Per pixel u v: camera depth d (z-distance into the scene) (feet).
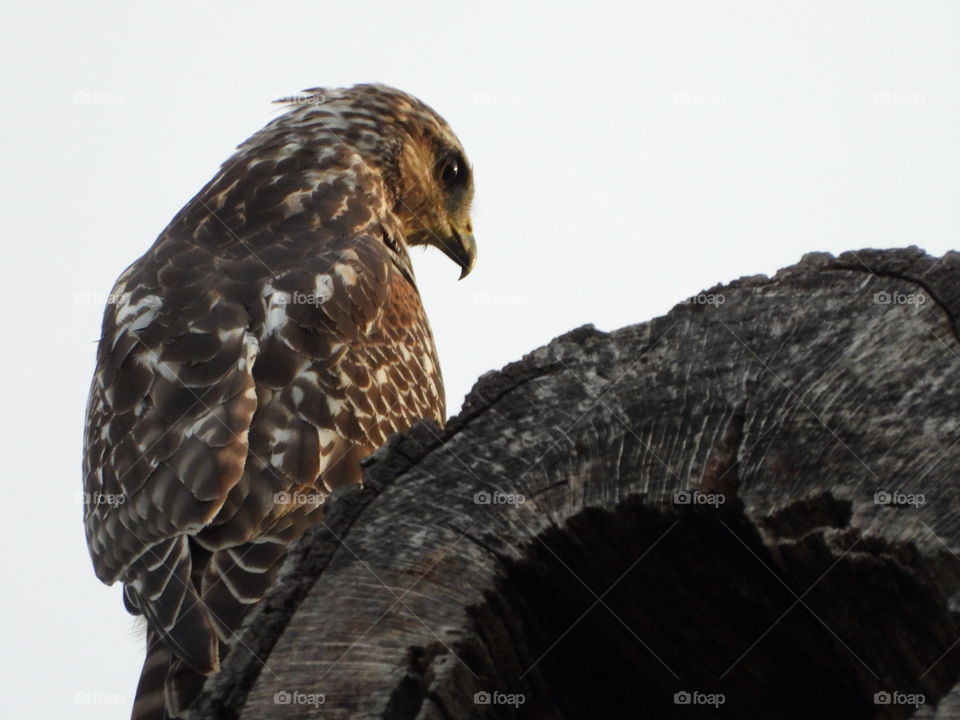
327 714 14.48
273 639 15.20
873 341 16.10
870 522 14.48
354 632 15.16
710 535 16.05
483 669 15.35
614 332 17.52
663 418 16.56
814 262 17.20
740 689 17.16
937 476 14.58
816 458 15.44
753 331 16.88
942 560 13.83
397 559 15.76
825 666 16.37
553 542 16.11
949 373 15.39
